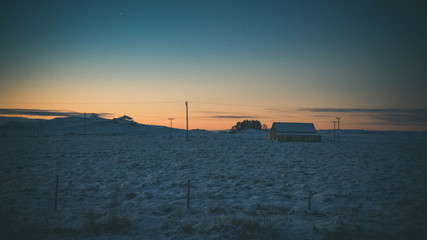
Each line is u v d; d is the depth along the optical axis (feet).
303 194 52.49
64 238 26.43
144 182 61.05
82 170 74.08
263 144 181.47
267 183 62.34
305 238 28.50
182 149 137.49
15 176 63.00
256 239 27.35
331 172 78.79
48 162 85.76
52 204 40.70
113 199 43.32
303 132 234.17
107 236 27.45
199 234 28.73
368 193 53.78
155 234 28.66
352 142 223.30
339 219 34.53
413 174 76.38
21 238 25.75
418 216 38.09
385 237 29.66
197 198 47.60
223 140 207.00
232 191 54.03
